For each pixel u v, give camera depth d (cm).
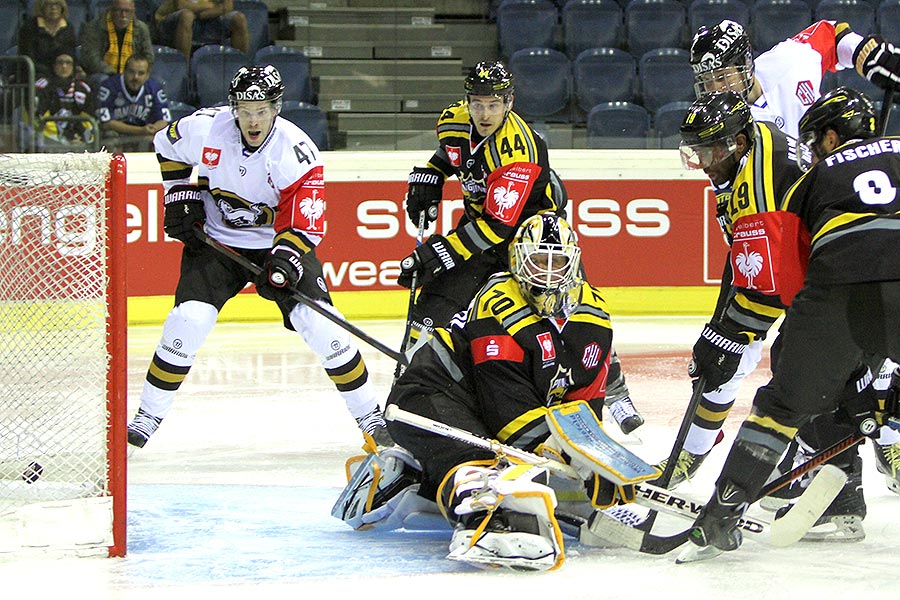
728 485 982
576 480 1023
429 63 3025
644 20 3133
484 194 1478
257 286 1348
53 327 1105
